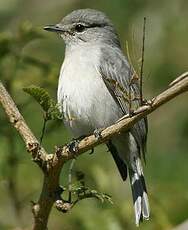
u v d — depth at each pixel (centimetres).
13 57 1168
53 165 839
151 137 1612
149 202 1211
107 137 834
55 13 1764
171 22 1614
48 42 1563
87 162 1337
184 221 1236
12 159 1142
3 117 1142
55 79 1192
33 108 1282
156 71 1593
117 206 1200
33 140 841
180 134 1585
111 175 1299
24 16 1733
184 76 770
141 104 796
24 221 1264
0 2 1727
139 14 1617
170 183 1359
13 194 1145
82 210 1194
